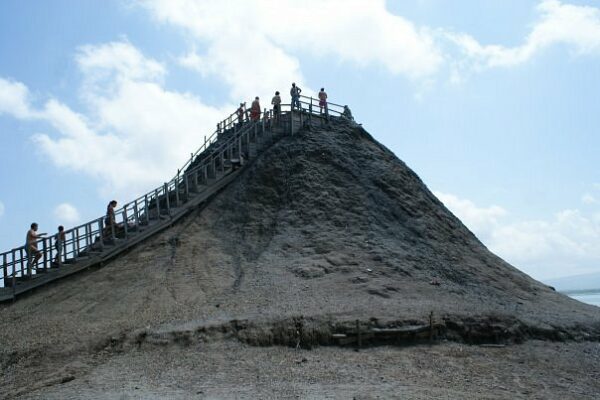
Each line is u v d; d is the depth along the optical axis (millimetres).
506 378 15531
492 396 13828
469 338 18453
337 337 16953
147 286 21000
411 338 17703
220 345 16375
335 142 32531
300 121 33562
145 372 14586
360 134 34750
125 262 23234
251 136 31969
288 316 17516
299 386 13633
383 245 25266
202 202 27812
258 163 30094
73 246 22703
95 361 15586
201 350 16047
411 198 30125
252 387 13484
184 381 13914
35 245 21906
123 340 16531
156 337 16484
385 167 31781
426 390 13805
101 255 23125
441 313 18891
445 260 26047
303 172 29469
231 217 26922
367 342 17234
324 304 19031
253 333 16781
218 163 30406
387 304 19453
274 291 20500
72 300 20219
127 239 24203
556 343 19594
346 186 29250
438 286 22969
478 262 27531
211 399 12578
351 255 24109
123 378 14195
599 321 22375
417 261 24875
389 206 28750
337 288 21016
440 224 29453
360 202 28281
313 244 24859
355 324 17375
